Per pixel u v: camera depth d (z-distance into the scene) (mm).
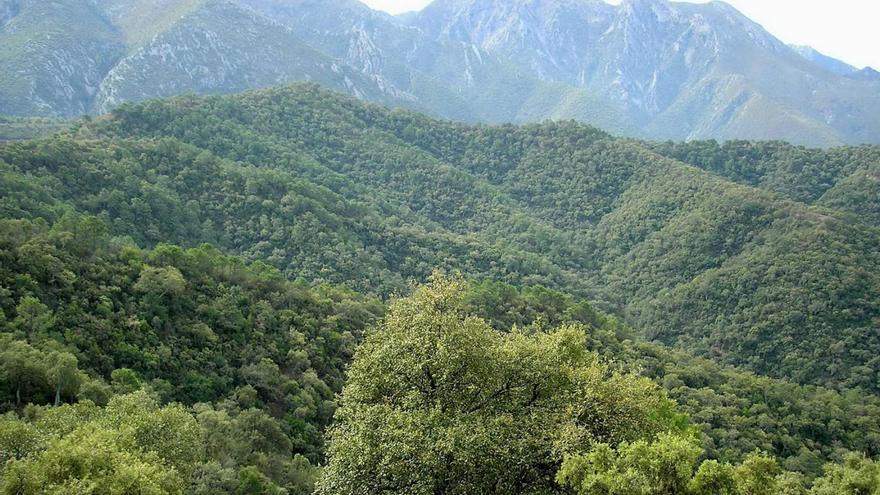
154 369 54125
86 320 54125
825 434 74062
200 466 40844
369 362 28922
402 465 24375
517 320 86812
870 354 91750
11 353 42156
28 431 30375
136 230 93250
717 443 68375
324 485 26875
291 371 64812
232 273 76250
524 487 25766
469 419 26156
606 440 27250
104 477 26203
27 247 57469
